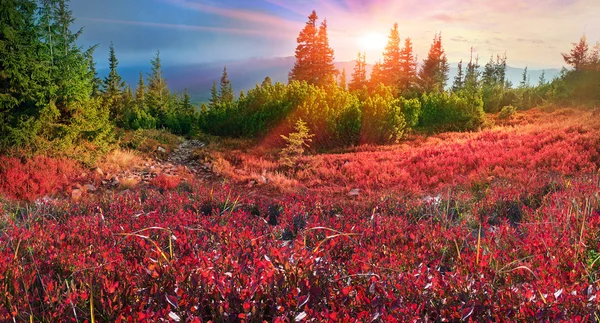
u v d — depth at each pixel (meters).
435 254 4.32
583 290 2.77
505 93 40.88
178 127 39.47
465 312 2.44
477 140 20.88
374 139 24.84
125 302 2.64
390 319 2.20
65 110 16.50
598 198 6.92
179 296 2.32
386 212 7.61
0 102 14.50
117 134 21.09
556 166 12.67
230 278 2.67
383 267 3.21
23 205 9.53
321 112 25.47
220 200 8.28
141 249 3.90
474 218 7.18
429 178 13.46
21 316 2.49
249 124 28.70
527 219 6.44
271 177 15.38
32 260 3.63
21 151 14.23
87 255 3.90
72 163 14.95
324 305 2.53
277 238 5.17
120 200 8.04
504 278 3.34
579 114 27.41
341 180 14.70
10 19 14.75
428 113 30.28
